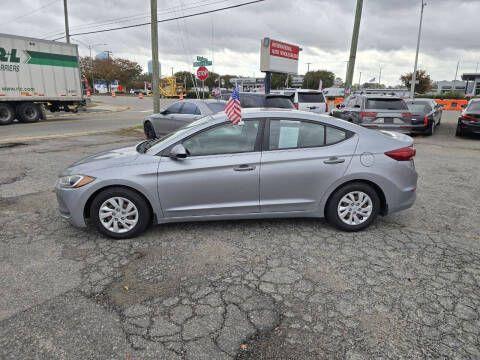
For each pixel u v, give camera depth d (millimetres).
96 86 89188
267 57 20453
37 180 6824
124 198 4141
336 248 4012
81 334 2660
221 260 3744
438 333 2672
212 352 2490
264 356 2457
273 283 3322
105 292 3182
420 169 8047
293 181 4215
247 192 4211
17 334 2656
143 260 3748
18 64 17688
